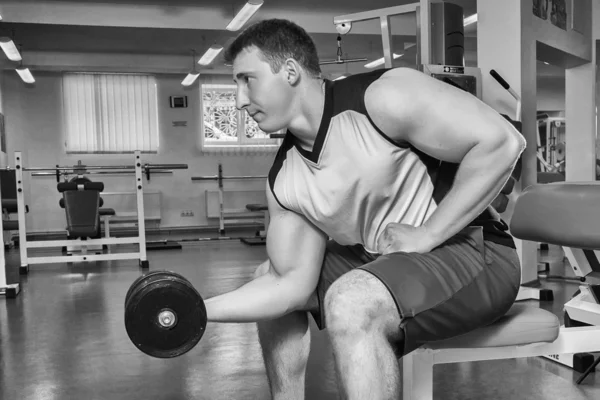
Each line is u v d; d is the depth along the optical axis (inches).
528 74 146.8
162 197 384.8
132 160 377.7
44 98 366.6
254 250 258.1
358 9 309.9
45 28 296.8
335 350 34.8
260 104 39.3
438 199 41.2
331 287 36.1
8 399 76.7
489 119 35.5
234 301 42.9
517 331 43.5
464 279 38.4
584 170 202.5
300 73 38.8
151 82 378.9
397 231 38.7
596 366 84.8
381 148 38.4
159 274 37.2
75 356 97.0
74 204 213.5
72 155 370.0
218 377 84.3
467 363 88.2
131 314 35.2
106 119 372.2
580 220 42.0
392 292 34.7
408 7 136.9
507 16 145.1
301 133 40.4
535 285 143.1
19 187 204.7
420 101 36.1
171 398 75.7
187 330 36.0
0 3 277.4
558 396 73.3
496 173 35.8
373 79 39.1
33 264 229.6
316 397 74.2
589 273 82.7
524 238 47.4
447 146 36.6
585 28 190.4
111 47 347.3
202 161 390.0
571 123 203.6
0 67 346.3
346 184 39.3
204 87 387.9
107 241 212.7
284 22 39.4
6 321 125.7
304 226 44.1
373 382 33.6
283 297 43.6
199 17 299.9
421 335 36.2
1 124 342.0
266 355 47.1
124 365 91.4
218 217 387.9
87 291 162.7
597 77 227.8
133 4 291.7
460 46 135.7
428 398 47.7
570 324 82.7
